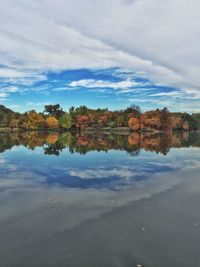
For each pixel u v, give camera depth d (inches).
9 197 716.7
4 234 491.8
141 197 722.8
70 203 668.7
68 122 6456.7
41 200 692.1
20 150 1798.7
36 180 919.0
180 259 413.1
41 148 1951.3
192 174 1023.0
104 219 563.8
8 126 6845.5
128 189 805.9
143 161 1336.1
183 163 1277.1
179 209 627.8
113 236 486.0
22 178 949.2
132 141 2817.4
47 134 4404.5
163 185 853.8
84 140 2898.6
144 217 575.8
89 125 7003.0
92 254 425.1
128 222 548.4
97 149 1897.1
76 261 406.0
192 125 7869.1
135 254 426.0
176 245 454.0
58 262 403.2
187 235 490.6
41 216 578.6
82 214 591.8
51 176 983.6
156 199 704.4
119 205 655.8
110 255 422.6
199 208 634.8
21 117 6811.0
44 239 473.1
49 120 6515.8
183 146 2220.7
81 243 459.5
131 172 1062.4
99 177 970.7
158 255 423.8
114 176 987.3
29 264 398.0
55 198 709.9
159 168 1146.0
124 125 7022.6
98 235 489.4
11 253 427.8
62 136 3791.8
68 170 1099.3
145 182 895.1
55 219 562.3
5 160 1347.2
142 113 7239.2
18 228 516.7
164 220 560.1
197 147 2123.5
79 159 1396.4
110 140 2945.4
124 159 1402.6
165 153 1673.2
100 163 1270.9
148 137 3735.2
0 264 398.0
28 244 455.5
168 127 6742.1
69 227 522.3
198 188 815.1
